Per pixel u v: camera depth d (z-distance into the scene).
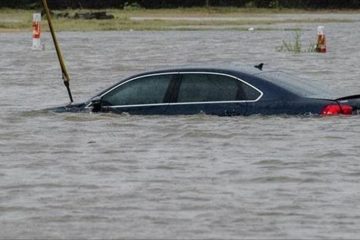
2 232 18.16
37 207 20.16
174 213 19.55
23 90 47.22
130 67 62.59
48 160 25.59
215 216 19.27
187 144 27.72
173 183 22.44
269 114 30.69
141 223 18.77
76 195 21.25
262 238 17.56
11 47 84.88
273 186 22.03
